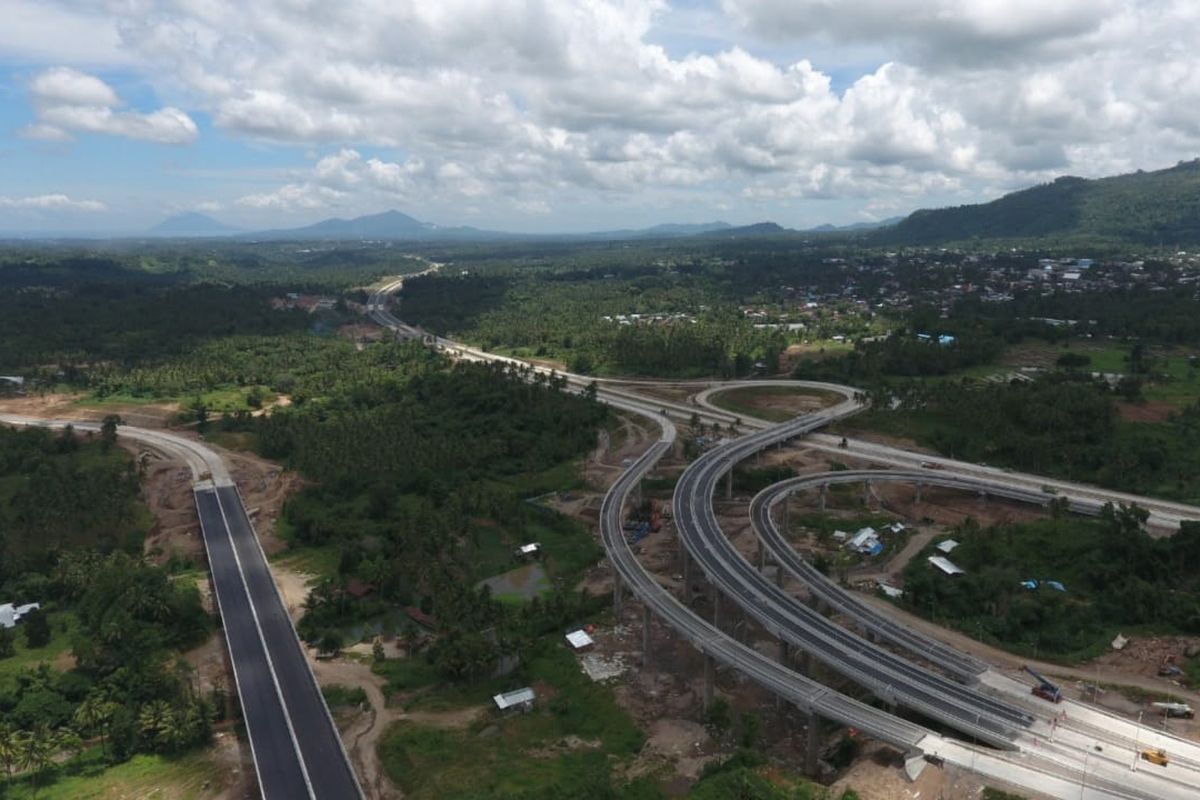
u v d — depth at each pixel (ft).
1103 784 340.59
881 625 476.13
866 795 338.54
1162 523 622.13
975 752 359.46
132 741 401.70
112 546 647.56
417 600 572.10
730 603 581.12
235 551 617.62
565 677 474.49
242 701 413.39
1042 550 581.53
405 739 407.64
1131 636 483.10
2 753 364.58
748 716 431.02
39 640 507.71
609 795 357.00
